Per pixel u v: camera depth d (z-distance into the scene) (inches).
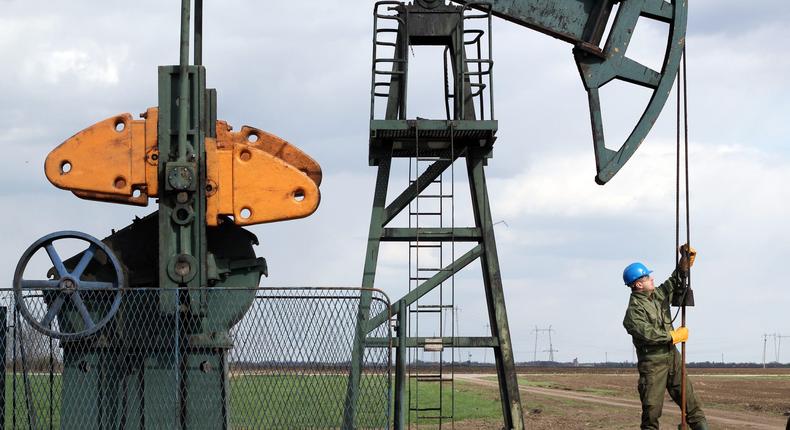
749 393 1341.0
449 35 605.6
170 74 506.6
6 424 486.6
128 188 501.7
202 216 498.0
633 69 625.3
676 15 623.2
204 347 498.0
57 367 496.7
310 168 584.7
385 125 583.5
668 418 798.5
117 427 496.4
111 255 493.4
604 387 1481.3
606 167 621.0
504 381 594.2
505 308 597.0
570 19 624.1
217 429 494.6
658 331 477.7
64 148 503.5
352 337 476.4
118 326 500.4
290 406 500.7
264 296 475.8
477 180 610.9
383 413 536.4
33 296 486.9
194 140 501.0
